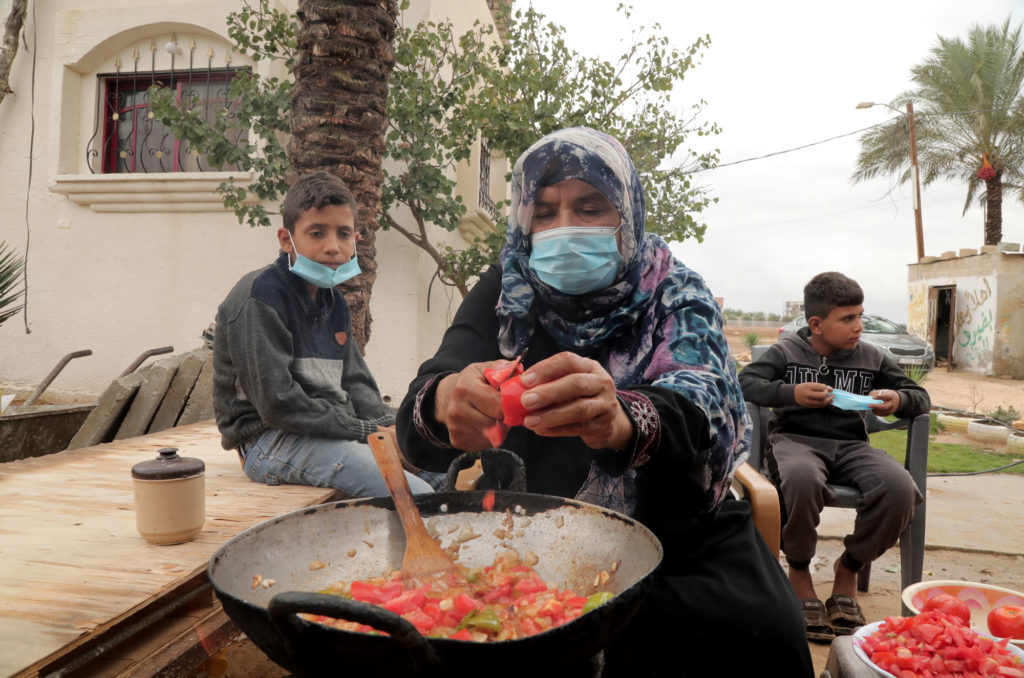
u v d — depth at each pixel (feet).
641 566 3.47
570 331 5.24
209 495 7.40
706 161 18.85
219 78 17.80
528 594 3.62
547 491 5.20
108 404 11.69
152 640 4.94
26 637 3.97
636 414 3.79
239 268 17.16
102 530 6.09
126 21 17.47
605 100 17.38
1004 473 18.98
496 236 16.61
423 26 15.76
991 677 4.65
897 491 8.48
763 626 4.27
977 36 66.59
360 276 12.21
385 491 7.55
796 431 9.88
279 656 2.61
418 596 3.36
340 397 8.41
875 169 74.59
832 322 9.95
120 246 17.65
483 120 16.26
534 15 16.88
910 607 5.85
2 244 16.76
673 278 5.15
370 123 12.10
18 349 18.01
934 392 45.21
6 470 8.42
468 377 3.84
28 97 18.04
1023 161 67.15
